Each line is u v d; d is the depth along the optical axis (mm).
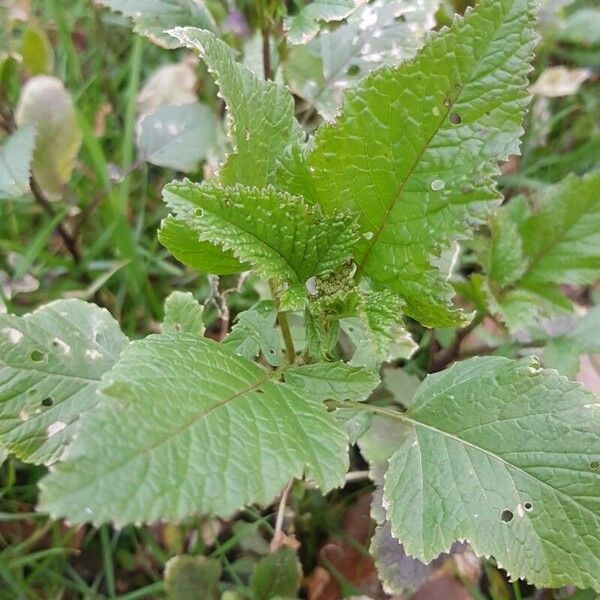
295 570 217
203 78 329
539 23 334
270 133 155
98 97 343
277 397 130
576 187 236
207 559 221
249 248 134
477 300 231
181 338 132
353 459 255
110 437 103
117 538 250
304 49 242
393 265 149
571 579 140
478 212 139
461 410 154
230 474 109
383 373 245
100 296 297
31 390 170
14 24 323
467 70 133
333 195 147
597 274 236
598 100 356
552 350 234
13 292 266
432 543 144
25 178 243
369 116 138
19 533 250
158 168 339
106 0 219
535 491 143
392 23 238
